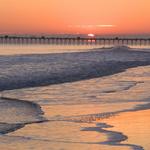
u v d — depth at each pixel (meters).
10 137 9.25
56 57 38.16
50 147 8.48
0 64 28.38
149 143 8.86
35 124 10.70
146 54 48.38
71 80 20.89
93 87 18.23
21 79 20.50
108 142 8.93
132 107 13.35
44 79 20.81
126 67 28.92
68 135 9.55
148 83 19.75
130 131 9.98
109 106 13.52
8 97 15.23
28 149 8.30
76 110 12.78
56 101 14.48
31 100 14.63
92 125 10.66
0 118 11.35
